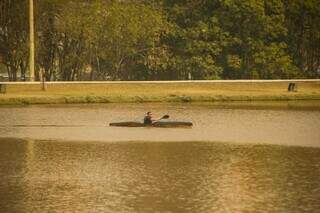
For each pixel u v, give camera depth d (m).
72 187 101.75
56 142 134.12
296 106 197.00
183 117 168.50
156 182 104.31
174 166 114.06
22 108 185.62
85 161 117.56
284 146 131.12
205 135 142.50
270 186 102.00
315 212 90.81
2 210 91.81
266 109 187.88
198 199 96.12
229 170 111.25
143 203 94.56
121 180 105.38
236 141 135.88
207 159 119.25
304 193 98.44
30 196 97.44
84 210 91.81
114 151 125.69
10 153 123.94
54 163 116.06
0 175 108.12
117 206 93.38
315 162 116.88
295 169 111.88
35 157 120.56
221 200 95.69
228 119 165.88
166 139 137.50
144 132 145.75
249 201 95.12
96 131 146.75
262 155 122.56
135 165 114.75
